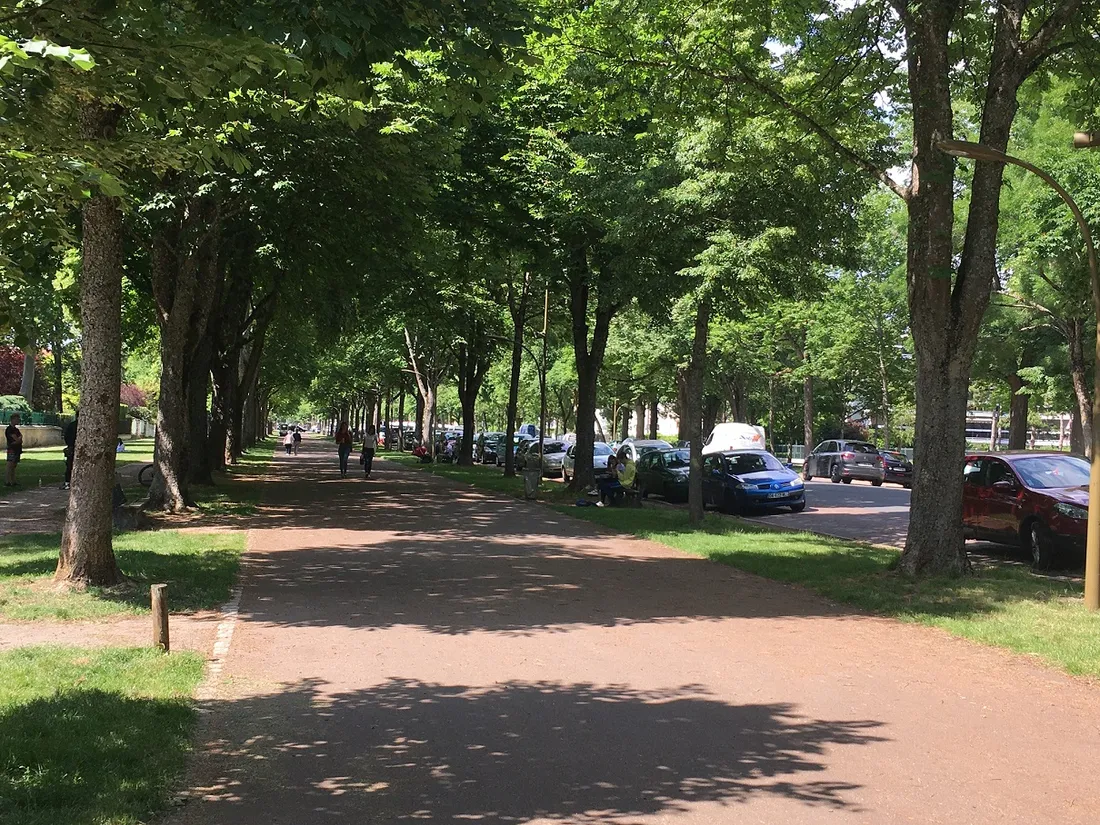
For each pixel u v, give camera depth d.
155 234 17.16
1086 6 11.55
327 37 5.41
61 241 6.59
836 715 5.88
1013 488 13.23
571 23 13.68
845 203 15.51
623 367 47.25
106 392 9.44
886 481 34.75
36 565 10.44
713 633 8.28
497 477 31.97
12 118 5.27
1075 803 4.50
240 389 36.97
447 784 4.64
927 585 10.37
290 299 25.73
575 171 19.19
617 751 5.16
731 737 5.43
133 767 4.59
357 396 84.81
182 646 7.34
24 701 5.54
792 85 13.79
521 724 5.62
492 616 8.86
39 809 3.98
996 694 6.41
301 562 12.06
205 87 5.77
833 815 4.32
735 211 15.31
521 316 31.75
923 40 11.05
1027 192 25.23
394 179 16.42
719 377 50.22
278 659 7.09
